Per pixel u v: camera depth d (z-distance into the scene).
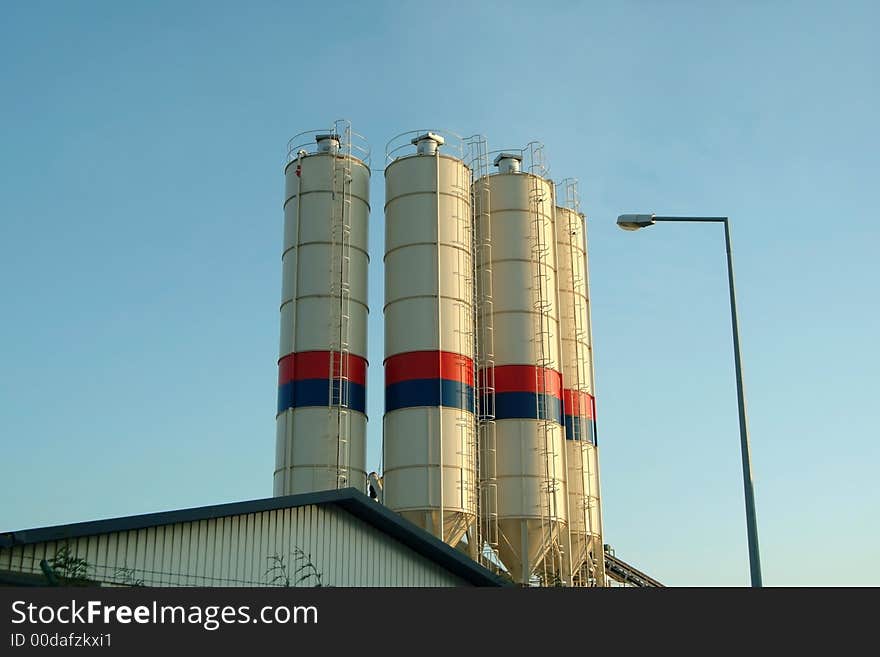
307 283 55.81
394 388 55.03
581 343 63.41
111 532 26.73
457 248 57.12
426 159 58.31
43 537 25.14
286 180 59.25
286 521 31.22
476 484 54.00
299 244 56.72
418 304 55.66
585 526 58.84
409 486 52.53
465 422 54.09
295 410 53.69
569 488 59.62
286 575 30.62
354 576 32.88
